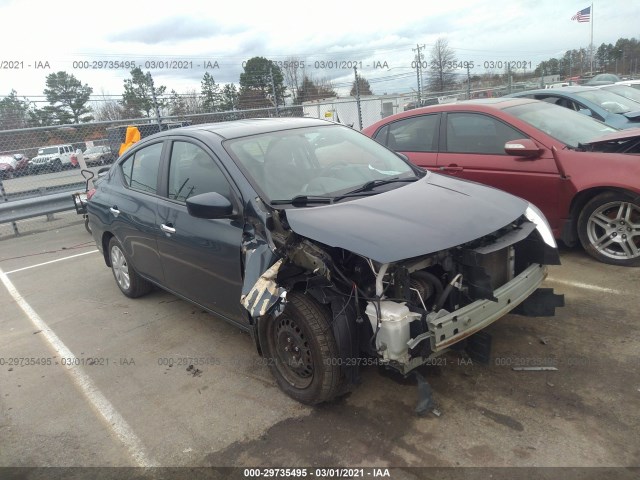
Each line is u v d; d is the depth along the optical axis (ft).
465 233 8.84
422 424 8.98
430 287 9.20
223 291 11.07
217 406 10.20
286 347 9.93
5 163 31.96
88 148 35.83
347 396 10.00
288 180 10.94
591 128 17.26
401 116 19.71
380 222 9.05
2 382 12.00
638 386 9.40
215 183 11.21
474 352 9.64
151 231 13.24
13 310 16.89
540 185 15.46
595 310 12.35
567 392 9.45
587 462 7.76
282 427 9.32
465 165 17.20
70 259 22.90
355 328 8.87
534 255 10.55
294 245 9.27
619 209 14.30
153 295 16.85
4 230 31.68
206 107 42.29
